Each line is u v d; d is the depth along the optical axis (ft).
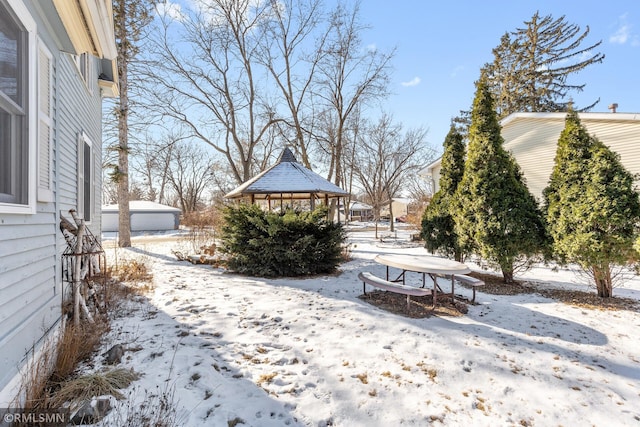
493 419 8.74
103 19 12.73
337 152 58.65
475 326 14.89
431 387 10.06
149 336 12.52
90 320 12.49
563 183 19.61
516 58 78.13
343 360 11.43
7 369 7.61
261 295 19.25
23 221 8.69
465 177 23.72
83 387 8.46
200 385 9.41
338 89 59.00
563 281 24.52
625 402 9.61
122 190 41.98
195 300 17.78
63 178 14.76
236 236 26.20
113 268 24.86
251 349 11.98
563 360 11.91
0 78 7.69
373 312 16.44
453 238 25.70
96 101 26.22
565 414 9.02
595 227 18.38
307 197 44.78
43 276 10.18
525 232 21.20
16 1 7.79
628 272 26.84
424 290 16.63
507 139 41.37
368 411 8.84
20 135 8.50
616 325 15.37
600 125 33.09
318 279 24.56
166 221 86.28
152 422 7.59
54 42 11.85
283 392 9.42
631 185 17.49
